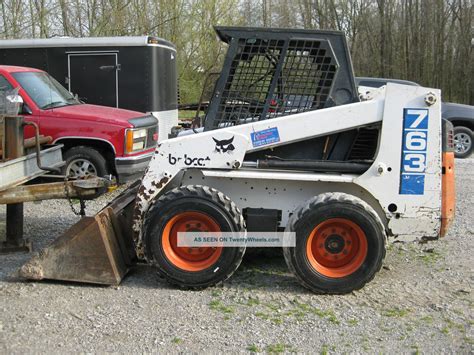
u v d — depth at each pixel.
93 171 9.24
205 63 26.78
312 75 5.39
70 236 5.40
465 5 33.78
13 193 5.73
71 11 22.02
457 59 34.41
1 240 6.99
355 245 5.27
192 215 5.24
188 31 26.39
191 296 5.21
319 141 5.54
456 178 11.49
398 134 5.22
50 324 4.60
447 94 34.69
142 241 5.34
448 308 4.98
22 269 5.40
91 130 9.13
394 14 35.53
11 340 4.31
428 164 5.24
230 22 27.28
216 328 4.56
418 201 5.29
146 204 5.43
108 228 5.51
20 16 20.08
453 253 6.60
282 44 5.37
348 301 5.14
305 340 4.38
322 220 5.14
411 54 35.25
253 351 4.19
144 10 24.14
